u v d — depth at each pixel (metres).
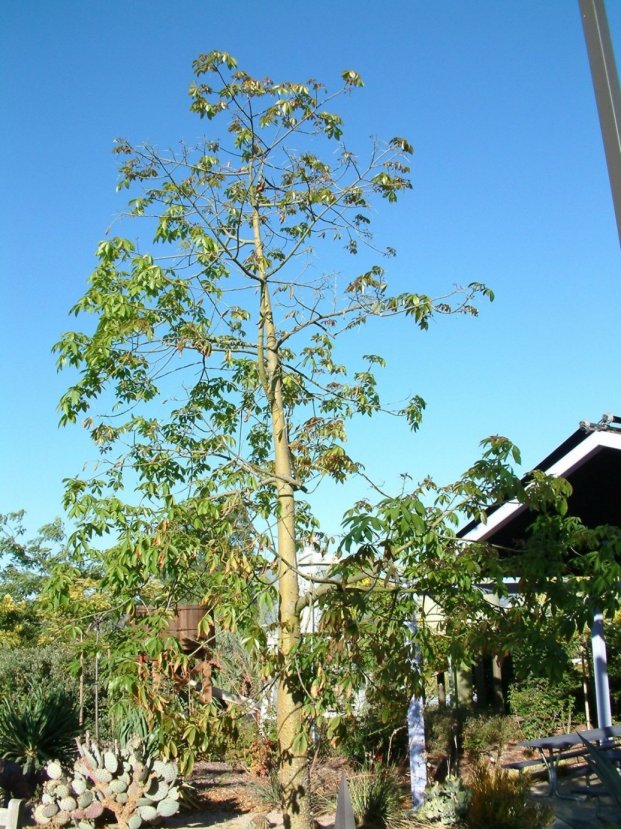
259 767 10.12
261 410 8.95
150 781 9.23
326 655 6.26
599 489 10.44
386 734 11.30
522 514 10.21
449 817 8.93
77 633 6.77
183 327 7.87
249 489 7.34
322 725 7.47
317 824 8.50
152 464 7.69
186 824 9.41
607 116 2.30
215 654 7.36
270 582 6.98
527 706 13.22
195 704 6.63
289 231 8.65
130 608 6.67
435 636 7.66
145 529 6.54
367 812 8.95
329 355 8.80
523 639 6.18
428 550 6.41
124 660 6.25
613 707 13.90
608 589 5.88
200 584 6.99
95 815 8.81
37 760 10.51
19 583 27.95
